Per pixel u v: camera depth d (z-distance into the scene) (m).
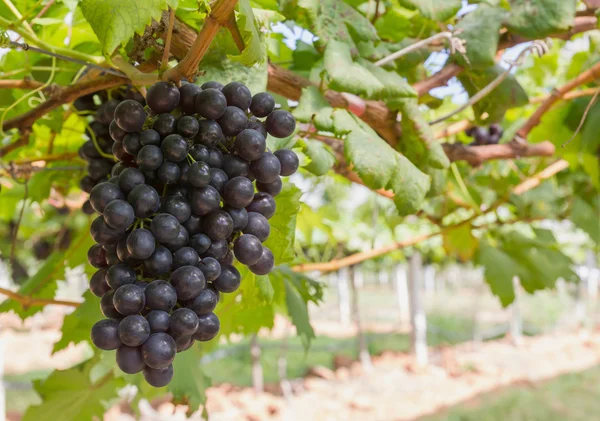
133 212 0.39
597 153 1.01
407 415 3.21
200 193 0.40
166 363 0.37
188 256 0.40
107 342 0.37
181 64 0.42
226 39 0.57
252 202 0.45
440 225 1.26
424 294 10.09
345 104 0.65
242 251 0.42
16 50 0.71
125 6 0.40
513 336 5.47
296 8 0.62
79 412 0.86
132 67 0.47
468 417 3.13
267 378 4.22
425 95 0.81
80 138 0.89
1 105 0.76
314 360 4.79
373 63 0.66
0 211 1.11
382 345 5.47
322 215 1.40
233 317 0.89
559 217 1.43
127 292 0.37
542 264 1.28
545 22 0.68
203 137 0.42
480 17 0.73
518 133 0.91
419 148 0.67
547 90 1.50
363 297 10.04
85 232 0.80
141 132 0.43
